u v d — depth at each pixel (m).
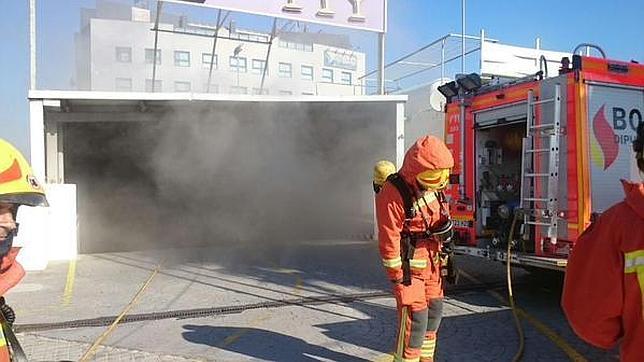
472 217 6.69
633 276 1.41
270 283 7.22
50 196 9.55
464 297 6.25
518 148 6.91
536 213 5.51
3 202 1.45
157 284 7.21
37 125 9.80
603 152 5.23
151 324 5.17
